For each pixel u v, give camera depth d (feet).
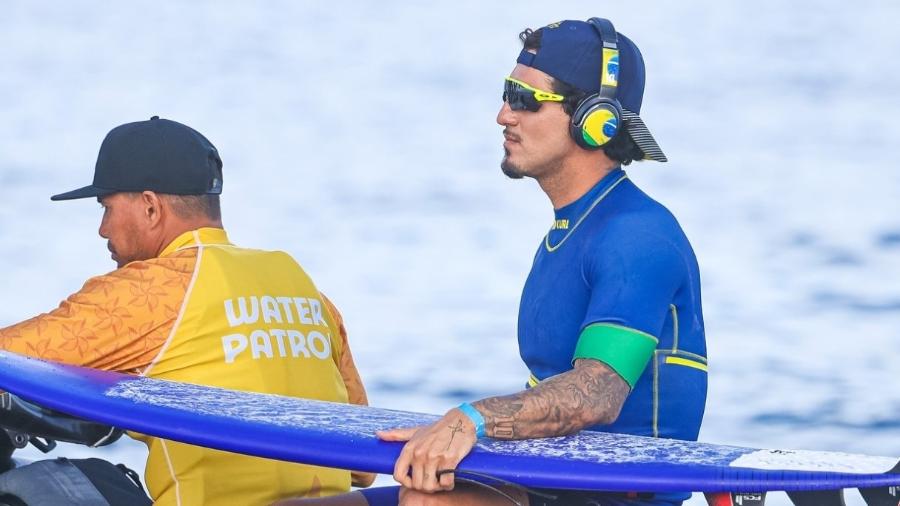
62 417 48.65
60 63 518.37
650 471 39.99
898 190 289.33
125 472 48.80
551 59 46.75
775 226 253.85
